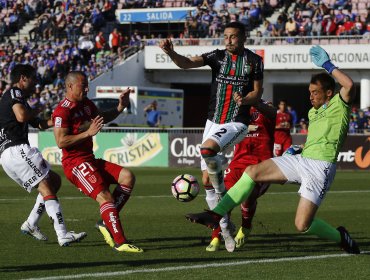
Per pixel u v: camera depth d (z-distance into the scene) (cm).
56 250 2444
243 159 2659
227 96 2445
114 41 10325
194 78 10312
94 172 2397
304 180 2177
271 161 2227
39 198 2612
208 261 2231
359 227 3139
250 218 2503
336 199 4456
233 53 2445
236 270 2077
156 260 2244
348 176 6488
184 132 7700
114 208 2369
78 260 2244
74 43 10538
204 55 2469
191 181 2555
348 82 2133
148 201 4281
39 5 11606
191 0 10825
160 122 9444
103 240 2673
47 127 2617
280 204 4141
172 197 4531
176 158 7681
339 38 9350
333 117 2183
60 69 10256
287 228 3080
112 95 9281
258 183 2262
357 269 2105
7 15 11512
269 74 9831
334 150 2183
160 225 3147
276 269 2097
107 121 2542
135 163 7850
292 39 9525
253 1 10550
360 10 10044
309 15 10000
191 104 11300
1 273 2022
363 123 7806
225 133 2386
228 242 2391
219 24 10131
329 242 2667
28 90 2564
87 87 2436
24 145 2525
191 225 3142
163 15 10606
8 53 10712
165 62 10169
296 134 7175
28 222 2611
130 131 7869
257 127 2642
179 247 2525
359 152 7238
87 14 11062
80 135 2364
